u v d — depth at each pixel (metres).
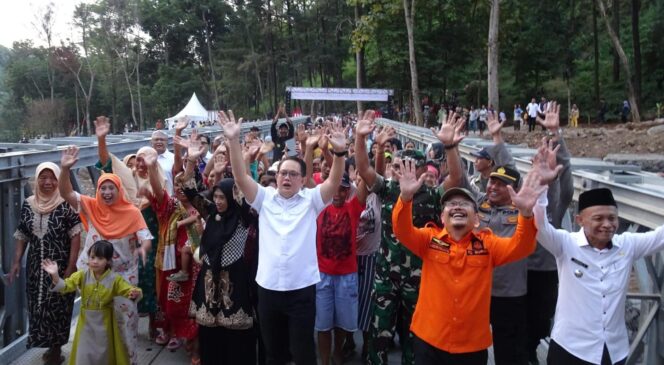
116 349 4.36
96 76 66.56
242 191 4.09
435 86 40.16
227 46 68.81
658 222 3.40
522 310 4.17
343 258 4.71
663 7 36.34
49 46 55.84
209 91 71.69
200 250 4.41
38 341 4.66
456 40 39.16
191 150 4.71
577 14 42.31
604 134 23.05
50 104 62.97
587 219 3.23
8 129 68.31
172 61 75.69
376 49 37.69
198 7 72.12
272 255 3.98
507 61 42.53
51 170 4.75
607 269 3.22
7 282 4.97
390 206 4.38
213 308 4.29
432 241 3.54
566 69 40.34
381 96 26.22
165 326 5.39
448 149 4.19
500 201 4.16
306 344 3.98
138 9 62.41
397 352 5.21
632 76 32.84
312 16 62.19
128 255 4.68
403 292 4.34
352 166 5.82
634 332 4.02
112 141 8.02
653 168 11.95
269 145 6.26
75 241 4.81
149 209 5.46
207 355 4.44
